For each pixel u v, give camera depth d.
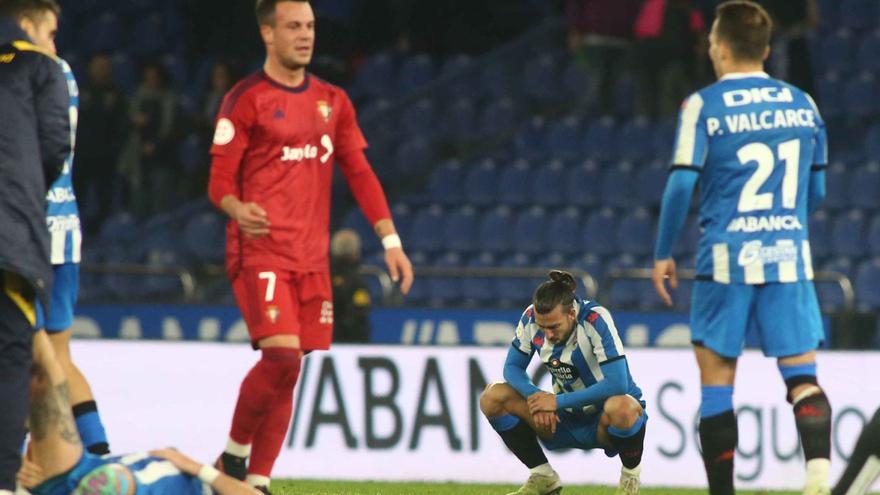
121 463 15.59
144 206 45.91
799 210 19.45
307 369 30.08
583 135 49.28
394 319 35.62
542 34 50.81
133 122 46.12
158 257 43.25
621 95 49.34
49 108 15.43
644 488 29.11
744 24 19.52
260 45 49.81
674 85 48.94
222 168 19.44
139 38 53.25
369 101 51.50
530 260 44.94
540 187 47.81
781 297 19.23
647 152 48.88
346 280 32.81
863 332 36.19
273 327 19.33
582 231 45.91
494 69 50.16
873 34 53.97
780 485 30.19
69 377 19.50
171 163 46.19
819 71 53.41
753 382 30.50
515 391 21.38
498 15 54.16
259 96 19.50
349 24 50.66
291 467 29.64
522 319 21.27
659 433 30.33
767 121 19.20
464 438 30.38
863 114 52.16
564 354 20.66
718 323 19.30
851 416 30.89
